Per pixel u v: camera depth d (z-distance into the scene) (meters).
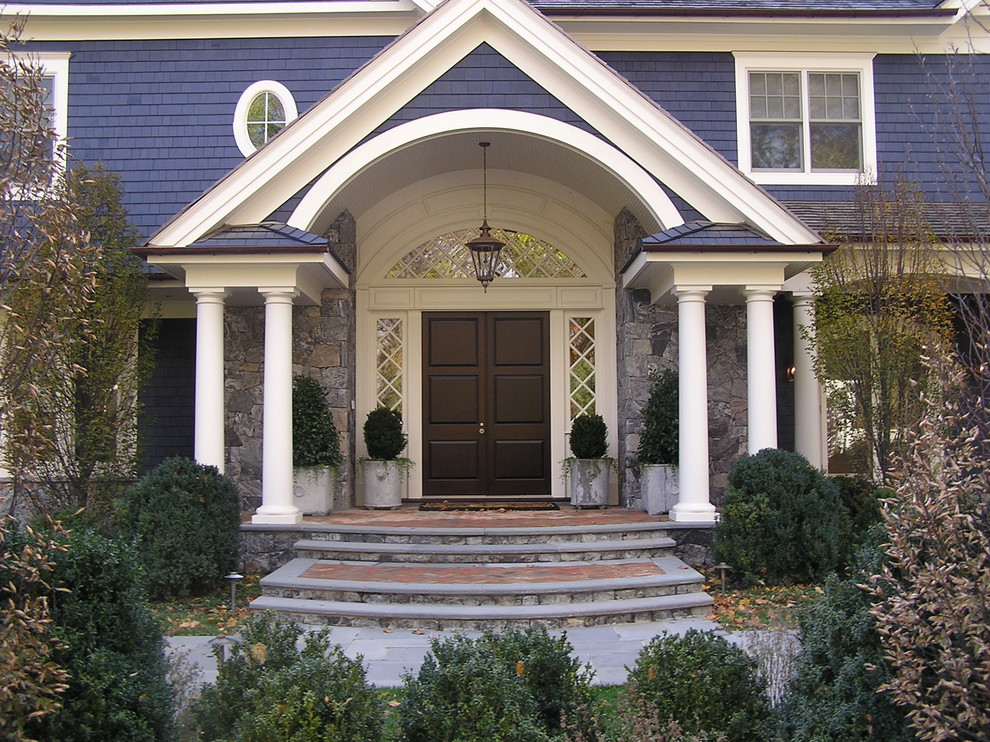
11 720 4.12
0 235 4.86
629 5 13.60
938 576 4.11
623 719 4.84
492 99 11.20
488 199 13.65
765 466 10.01
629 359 12.37
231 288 10.90
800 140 13.52
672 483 11.70
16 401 4.75
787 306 13.35
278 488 10.77
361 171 11.16
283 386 10.84
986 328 8.54
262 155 10.91
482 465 13.74
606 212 13.57
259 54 13.67
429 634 8.33
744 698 4.94
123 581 4.79
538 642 5.25
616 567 9.73
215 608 9.26
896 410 10.77
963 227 11.52
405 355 13.75
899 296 10.99
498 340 13.88
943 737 3.98
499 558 9.93
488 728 4.51
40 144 5.12
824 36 13.61
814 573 9.75
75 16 13.45
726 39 13.58
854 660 4.60
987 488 4.48
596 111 11.20
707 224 10.99
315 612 8.70
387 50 10.99
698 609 8.91
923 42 13.73
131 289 11.59
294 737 4.45
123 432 11.53
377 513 12.12
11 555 4.45
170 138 13.48
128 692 4.59
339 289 12.56
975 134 11.09
